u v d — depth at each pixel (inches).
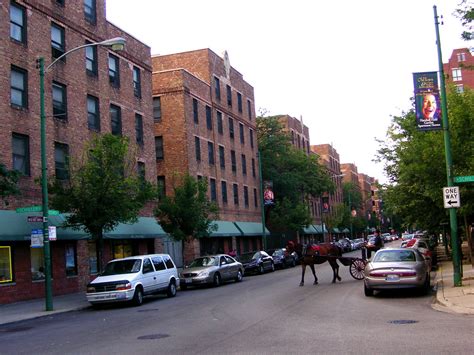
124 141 877.8
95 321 591.5
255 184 2106.3
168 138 1556.3
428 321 449.7
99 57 1165.1
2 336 518.3
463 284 679.7
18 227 861.2
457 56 2755.9
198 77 1697.8
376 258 684.1
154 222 1288.1
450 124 742.5
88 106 1119.0
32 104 951.0
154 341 418.6
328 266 1478.8
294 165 2242.9
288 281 1007.6
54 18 1031.6
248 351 357.1
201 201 1232.2
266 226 2222.0
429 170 760.3
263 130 2311.8
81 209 828.0
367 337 388.8
